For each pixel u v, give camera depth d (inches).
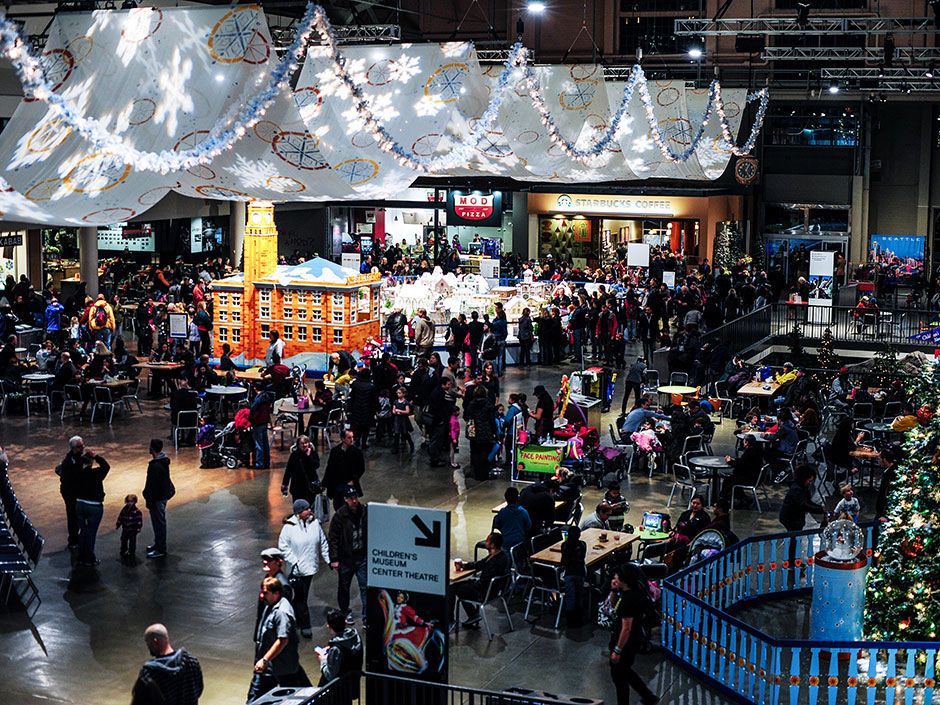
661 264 1760.6
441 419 937.5
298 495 741.9
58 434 1024.2
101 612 636.1
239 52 708.0
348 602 626.8
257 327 1264.8
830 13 1950.1
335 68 687.1
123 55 722.2
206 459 920.9
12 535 652.1
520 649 597.9
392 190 811.4
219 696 540.4
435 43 821.2
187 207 1753.2
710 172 1264.8
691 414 953.5
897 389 1069.8
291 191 785.6
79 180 709.9
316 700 438.3
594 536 676.1
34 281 1614.2
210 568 703.7
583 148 1032.2
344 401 1027.3
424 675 454.0
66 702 532.7
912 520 578.2
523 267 1785.2
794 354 1449.3
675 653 588.1
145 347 1342.3
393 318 1316.4
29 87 577.3
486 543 660.1
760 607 668.7
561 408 976.3
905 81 1643.7
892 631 582.2
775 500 863.7
